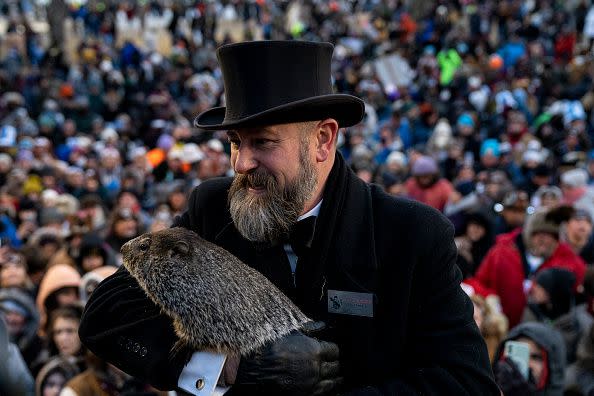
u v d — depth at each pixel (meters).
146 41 31.58
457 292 2.65
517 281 7.32
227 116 2.56
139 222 9.22
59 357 5.53
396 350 2.59
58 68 26.34
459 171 13.41
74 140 17.48
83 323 2.69
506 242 7.52
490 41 28.64
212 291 2.45
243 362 2.41
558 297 6.53
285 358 2.38
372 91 21.59
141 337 2.57
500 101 19.41
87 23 31.72
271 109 2.39
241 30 34.22
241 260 2.71
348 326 2.60
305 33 32.72
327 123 2.57
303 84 2.49
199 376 2.44
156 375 2.51
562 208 7.92
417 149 15.80
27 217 10.97
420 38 29.56
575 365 5.71
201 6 32.81
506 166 13.59
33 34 28.03
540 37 27.75
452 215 8.78
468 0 31.05
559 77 22.58
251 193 2.53
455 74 22.45
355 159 13.30
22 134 17.88
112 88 22.84
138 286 2.67
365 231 2.66
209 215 2.86
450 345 2.56
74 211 11.42
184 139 16.09
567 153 15.42
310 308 2.62
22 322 6.11
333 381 2.50
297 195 2.51
